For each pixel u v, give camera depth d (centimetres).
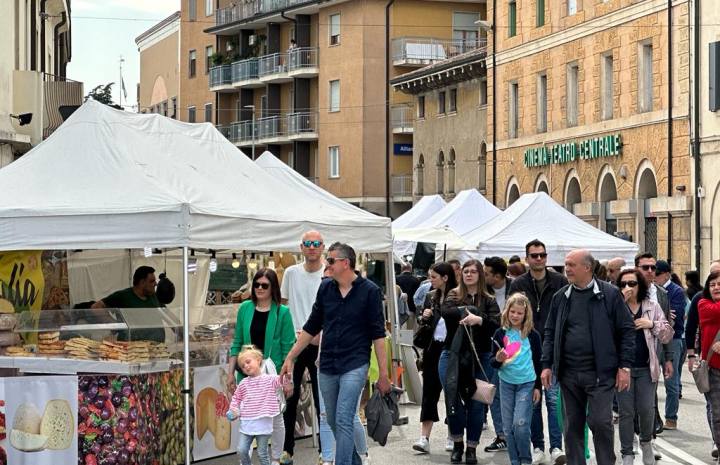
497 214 3491
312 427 1608
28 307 1409
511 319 1329
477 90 5812
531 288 1448
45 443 1258
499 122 5416
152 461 1329
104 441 1268
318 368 1240
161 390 1352
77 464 1261
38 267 1427
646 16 4250
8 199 1290
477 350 1442
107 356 1280
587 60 4675
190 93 8781
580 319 1212
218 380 1462
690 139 4000
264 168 1756
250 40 8081
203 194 1364
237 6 8050
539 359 1343
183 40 8894
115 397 1277
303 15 7519
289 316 1352
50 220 1267
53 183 1328
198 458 1427
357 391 1195
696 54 3966
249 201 1430
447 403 1445
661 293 1524
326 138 7394
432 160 6344
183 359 1308
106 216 1270
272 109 7831
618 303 1209
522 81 5200
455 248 3031
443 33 7144
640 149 4303
